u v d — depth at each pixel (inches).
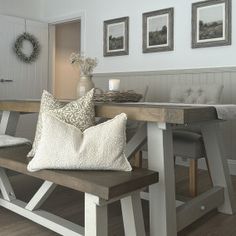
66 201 90.7
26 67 187.2
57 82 229.8
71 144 58.6
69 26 236.1
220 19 130.5
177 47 143.8
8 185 80.8
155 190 63.7
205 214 82.8
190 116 59.4
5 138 85.3
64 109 66.6
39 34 193.8
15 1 189.0
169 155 63.9
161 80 149.5
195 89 109.4
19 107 89.7
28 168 61.4
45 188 69.8
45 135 60.2
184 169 135.3
